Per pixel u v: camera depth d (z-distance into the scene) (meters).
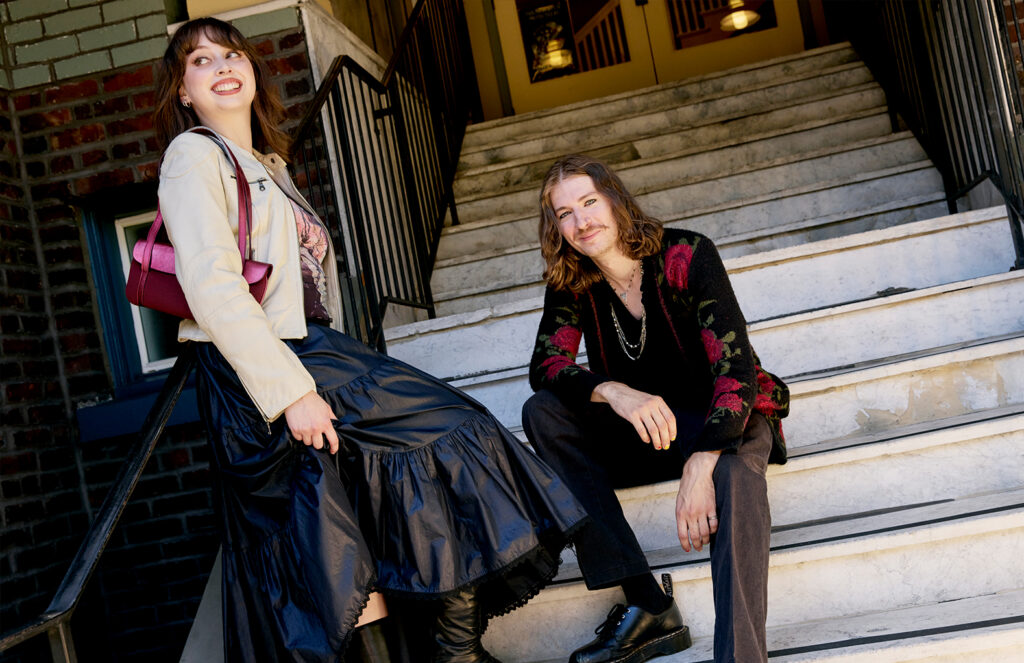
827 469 1.99
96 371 3.49
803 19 5.81
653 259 1.83
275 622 1.46
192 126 1.68
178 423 3.37
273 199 1.57
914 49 3.67
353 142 3.09
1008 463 1.96
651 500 2.01
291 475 1.48
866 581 1.78
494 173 4.63
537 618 1.86
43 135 3.49
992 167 2.83
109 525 1.47
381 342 2.82
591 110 5.00
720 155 4.25
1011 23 3.35
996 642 1.53
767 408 1.82
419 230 3.61
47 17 3.51
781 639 1.69
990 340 2.41
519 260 3.90
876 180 3.72
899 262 2.78
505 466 1.59
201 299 1.40
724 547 1.53
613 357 1.95
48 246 3.49
